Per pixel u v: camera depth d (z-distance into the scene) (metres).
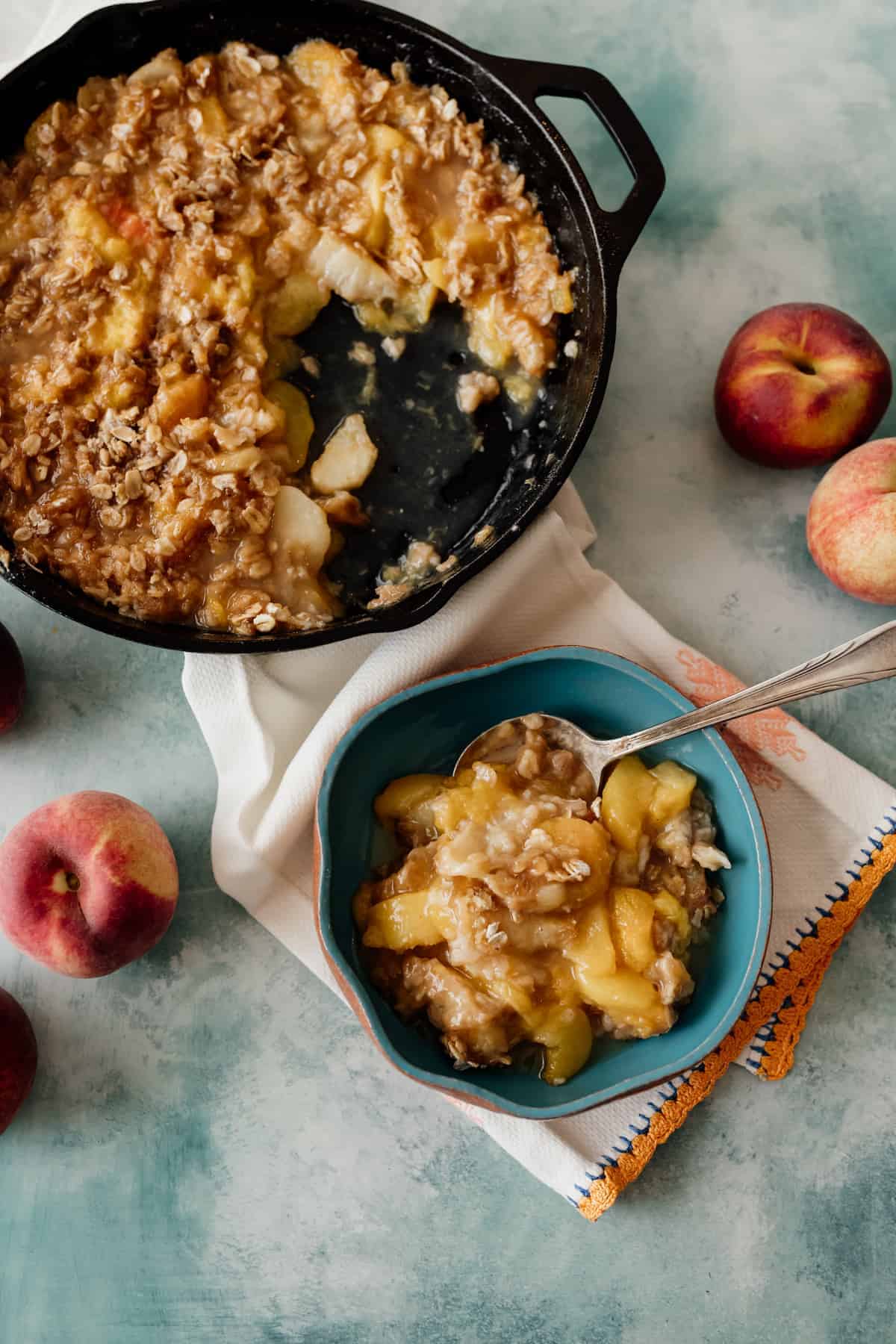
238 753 0.82
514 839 0.76
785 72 0.88
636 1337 0.81
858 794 0.82
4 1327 0.80
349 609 0.80
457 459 0.82
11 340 0.79
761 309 0.87
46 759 0.84
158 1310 0.81
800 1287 0.81
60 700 0.84
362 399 0.82
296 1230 0.81
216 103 0.81
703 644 0.85
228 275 0.80
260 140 0.81
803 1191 0.82
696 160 0.88
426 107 0.82
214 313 0.80
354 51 0.82
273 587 0.79
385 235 0.82
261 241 0.81
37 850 0.78
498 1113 0.77
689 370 0.87
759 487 0.86
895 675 0.74
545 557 0.82
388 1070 0.82
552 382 0.82
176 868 0.81
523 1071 0.77
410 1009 0.77
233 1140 0.82
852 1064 0.83
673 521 0.86
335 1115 0.82
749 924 0.77
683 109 0.88
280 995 0.82
